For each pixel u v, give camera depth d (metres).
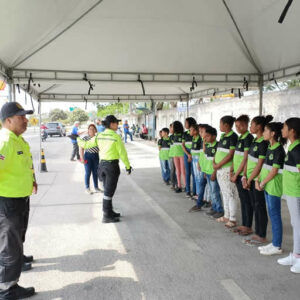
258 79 7.61
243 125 4.28
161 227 4.76
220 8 5.21
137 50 6.35
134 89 10.41
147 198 6.63
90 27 5.54
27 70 6.47
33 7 4.26
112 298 2.82
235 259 3.60
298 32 5.32
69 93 10.84
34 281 3.15
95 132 7.13
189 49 6.48
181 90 11.10
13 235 2.73
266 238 4.21
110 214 5.06
